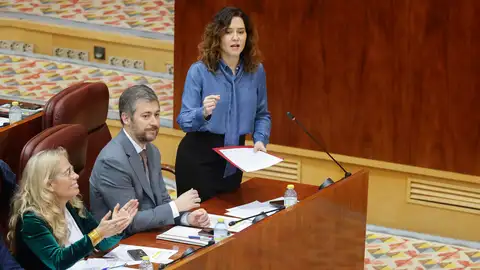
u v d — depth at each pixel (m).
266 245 12.73
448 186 19.77
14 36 28.19
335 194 14.47
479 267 18.55
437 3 18.98
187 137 16.03
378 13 19.50
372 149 20.22
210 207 14.98
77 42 27.59
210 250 11.53
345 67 20.05
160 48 26.58
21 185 12.24
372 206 20.55
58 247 12.09
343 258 15.06
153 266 12.51
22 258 12.24
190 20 21.25
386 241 19.77
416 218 20.20
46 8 29.31
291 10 20.17
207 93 15.65
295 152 20.83
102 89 16.17
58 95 15.30
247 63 15.88
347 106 20.22
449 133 19.52
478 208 19.58
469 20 18.81
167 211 13.77
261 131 16.34
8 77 26.11
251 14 20.53
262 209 14.92
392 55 19.61
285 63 20.50
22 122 15.53
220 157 15.87
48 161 12.17
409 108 19.72
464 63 19.06
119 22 28.08
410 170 19.95
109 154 13.84
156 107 13.84
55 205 12.27
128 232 13.80
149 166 14.31
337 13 19.83
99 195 13.95
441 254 19.16
